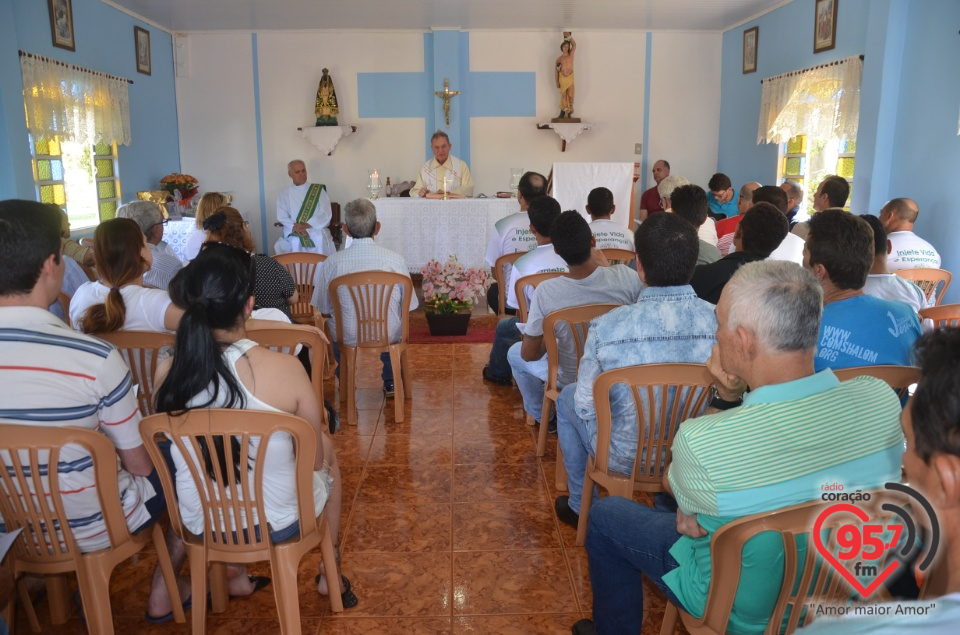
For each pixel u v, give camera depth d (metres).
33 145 5.67
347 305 3.62
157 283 3.38
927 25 5.00
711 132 8.68
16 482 1.68
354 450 3.37
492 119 8.56
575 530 2.64
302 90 8.45
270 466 1.76
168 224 7.16
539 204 3.52
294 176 7.51
